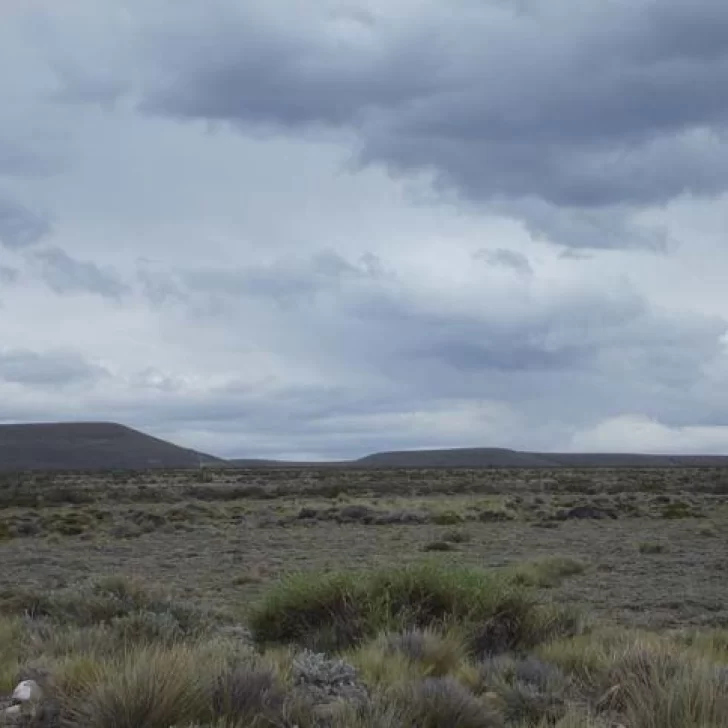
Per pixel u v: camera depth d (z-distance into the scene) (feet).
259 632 44.55
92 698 24.12
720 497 235.20
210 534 140.77
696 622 57.72
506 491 274.57
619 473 454.81
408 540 124.88
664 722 24.21
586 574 85.35
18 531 144.87
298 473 490.08
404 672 30.91
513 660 35.04
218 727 22.59
